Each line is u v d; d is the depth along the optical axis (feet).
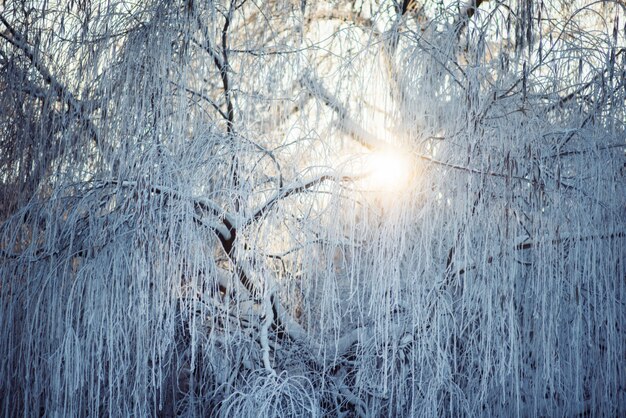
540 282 12.51
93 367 11.59
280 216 12.16
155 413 11.42
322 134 13.75
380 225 12.33
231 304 12.48
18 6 13.76
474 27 12.96
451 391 11.68
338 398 12.32
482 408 12.06
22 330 12.20
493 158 12.26
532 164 12.11
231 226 11.98
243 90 14.02
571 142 12.82
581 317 12.69
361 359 12.26
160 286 11.51
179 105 12.66
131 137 12.35
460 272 12.37
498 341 11.89
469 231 11.91
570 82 13.11
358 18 17.08
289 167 13.17
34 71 13.56
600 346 13.11
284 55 14.19
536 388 12.37
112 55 12.91
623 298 13.12
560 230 12.52
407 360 12.25
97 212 12.21
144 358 11.44
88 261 11.69
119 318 11.37
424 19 13.99
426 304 11.93
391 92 13.23
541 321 12.50
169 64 12.74
